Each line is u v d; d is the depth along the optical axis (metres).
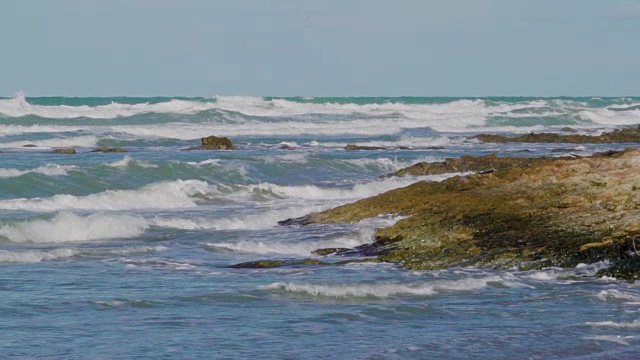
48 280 42.44
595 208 49.47
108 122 153.38
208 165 88.00
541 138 135.12
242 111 180.88
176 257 49.72
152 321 34.94
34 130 138.12
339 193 79.31
